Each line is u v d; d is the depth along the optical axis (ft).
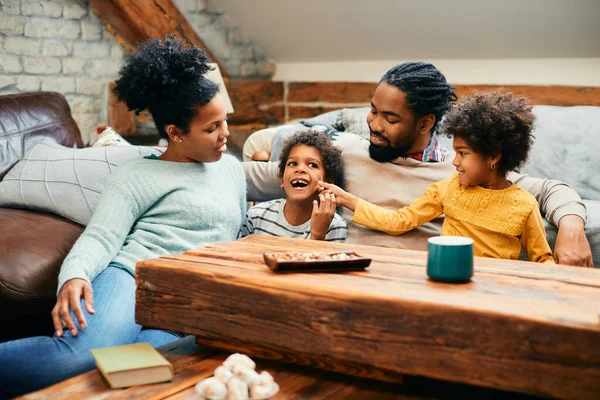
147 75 5.78
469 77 11.54
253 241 5.21
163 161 6.10
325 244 5.11
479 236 5.68
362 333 3.83
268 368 4.19
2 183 7.20
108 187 5.88
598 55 10.24
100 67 12.40
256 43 13.61
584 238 5.53
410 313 3.70
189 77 5.88
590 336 3.35
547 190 6.10
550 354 3.44
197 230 6.05
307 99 13.67
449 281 4.07
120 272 5.61
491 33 10.75
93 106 12.37
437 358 3.68
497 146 5.46
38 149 7.52
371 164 6.56
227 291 4.17
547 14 9.91
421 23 11.16
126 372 3.92
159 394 3.83
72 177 6.97
